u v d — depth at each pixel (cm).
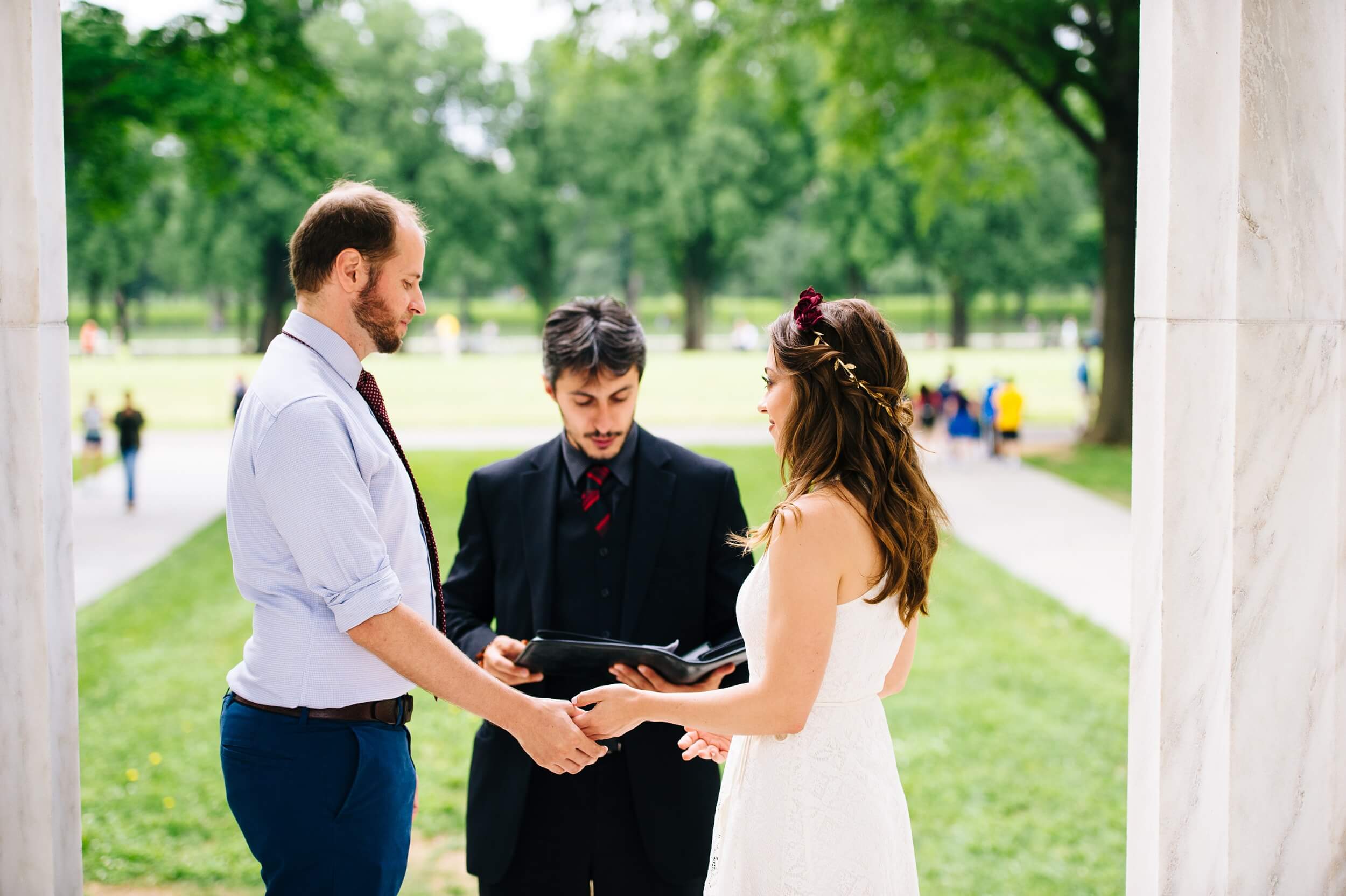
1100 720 625
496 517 271
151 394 3159
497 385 3412
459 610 269
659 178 4909
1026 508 1422
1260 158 206
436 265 5184
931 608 911
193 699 664
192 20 1477
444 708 636
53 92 222
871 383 206
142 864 434
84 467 1585
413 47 5097
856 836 208
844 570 200
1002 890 417
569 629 261
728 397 2942
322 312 213
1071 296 7481
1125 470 1731
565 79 2323
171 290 6869
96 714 634
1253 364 209
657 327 7369
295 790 204
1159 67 212
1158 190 213
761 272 5722
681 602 263
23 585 216
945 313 7219
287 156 1750
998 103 2072
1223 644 214
